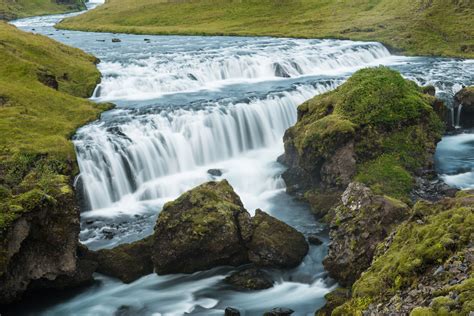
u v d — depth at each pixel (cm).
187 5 11194
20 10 15812
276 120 3847
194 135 3375
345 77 4934
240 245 2219
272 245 2186
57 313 2002
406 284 1274
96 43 7425
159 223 2220
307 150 2888
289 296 1992
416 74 5059
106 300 2066
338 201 2630
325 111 3158
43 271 2064
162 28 9375
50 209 2089
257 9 10156
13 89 3709
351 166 2752
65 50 5347
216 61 5144
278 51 6009
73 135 3206
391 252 1488
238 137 3594
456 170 3044
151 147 3159
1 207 1955
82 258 2247
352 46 6419
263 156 3500
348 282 1917
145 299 2050
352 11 8981
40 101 3675
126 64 5234
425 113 3106
